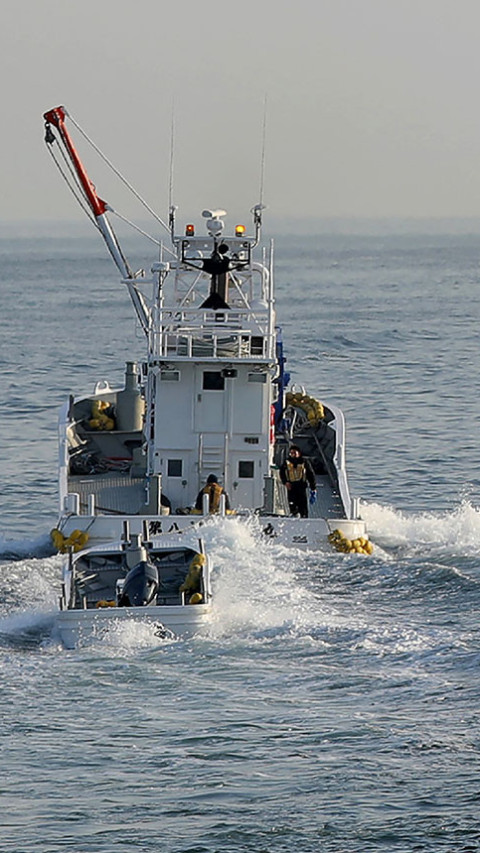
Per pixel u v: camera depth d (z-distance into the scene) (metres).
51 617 84.56
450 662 75.00
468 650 76.69
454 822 56.19
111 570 88.75
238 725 66.62
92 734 65.50
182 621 79.69
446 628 80.75
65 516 97.06
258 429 104.31
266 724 66.69
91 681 72.50
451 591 88.38
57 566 94.75
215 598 86.19
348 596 87.81
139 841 55.09
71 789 59.84
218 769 61.69
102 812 57.69
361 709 68.56
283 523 96.31
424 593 88.19
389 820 56.78
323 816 56.81
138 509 104.75
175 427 104.25
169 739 65.00
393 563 94.00
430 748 63.47
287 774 60.91
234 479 104.69
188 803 58.31
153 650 77.69
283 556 94.12
